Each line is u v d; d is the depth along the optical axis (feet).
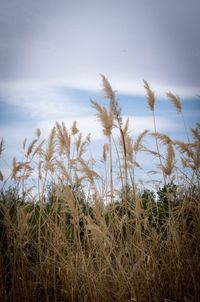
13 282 7.11
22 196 8.88
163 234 7.60
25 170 8.72
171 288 6.47
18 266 7.34
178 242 6.73
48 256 7.38
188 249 6.85
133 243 6.88
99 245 6.82
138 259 6.68
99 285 6.50
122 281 6.37
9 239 7.94
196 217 7.15
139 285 6.47
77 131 8.95
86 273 6.73
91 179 7.55
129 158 7.56
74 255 7.36
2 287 7.18
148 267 6.70
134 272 6.35
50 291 7.26
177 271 6.64
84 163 7.56
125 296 6.30
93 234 6.69
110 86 6.86
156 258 6.82
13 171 8.62
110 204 7.52
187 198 7.55
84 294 6.63
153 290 6.47
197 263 6.58
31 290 7.11
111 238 6.82
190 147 7.67
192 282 6.50
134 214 7.33
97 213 6.84
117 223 7.30
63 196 7.22
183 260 6.70
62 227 7.70
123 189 7.38
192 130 7.72
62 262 7.15
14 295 7.00
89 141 8.77
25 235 7.87
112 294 6.50
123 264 6.75
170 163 7.49
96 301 6.43
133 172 7.48
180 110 7.73
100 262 6.84
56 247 7.45
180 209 7.43
